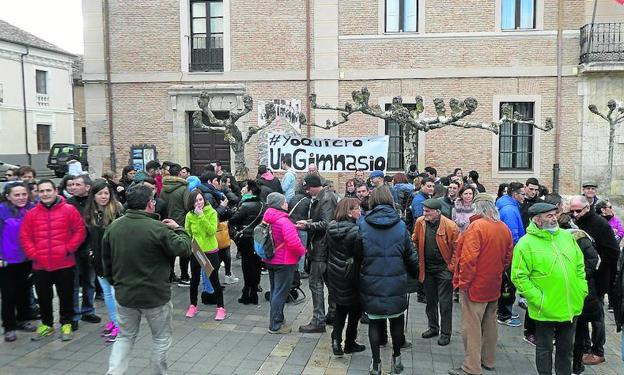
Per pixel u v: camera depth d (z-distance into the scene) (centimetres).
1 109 3138
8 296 611
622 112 1328
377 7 1564
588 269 532
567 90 1516
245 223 756
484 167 1551
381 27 1565
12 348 591
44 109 3444
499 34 1523
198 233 693
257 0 1614
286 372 540
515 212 680
